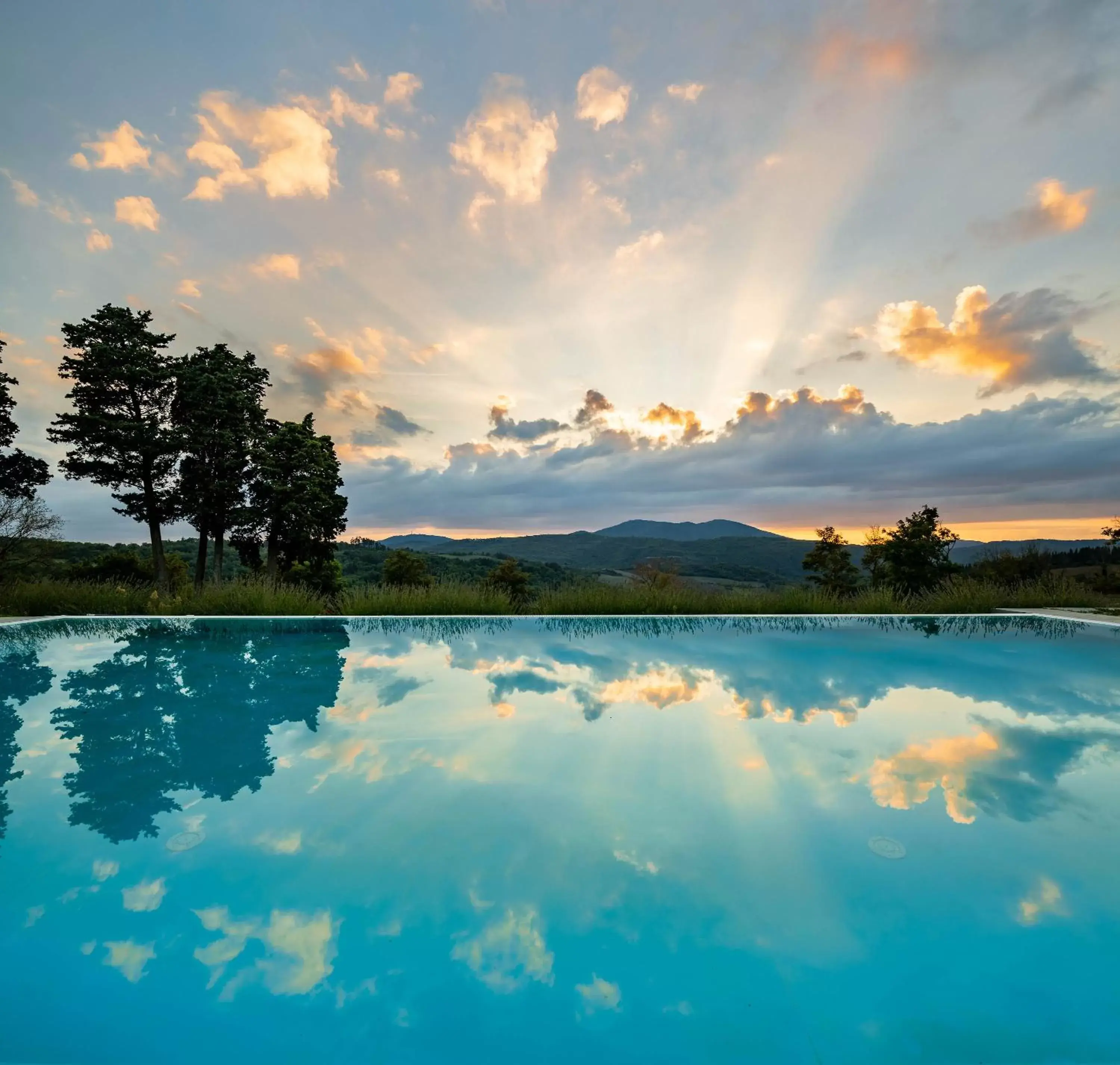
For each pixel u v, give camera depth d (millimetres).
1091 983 1716
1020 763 3586
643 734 4156
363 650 7391
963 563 17188
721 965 1794
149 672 6137
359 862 2408
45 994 1663
